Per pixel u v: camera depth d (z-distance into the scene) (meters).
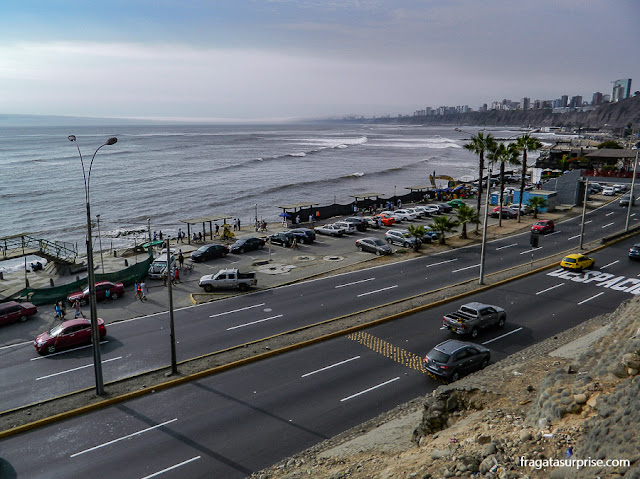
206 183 123.19
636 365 13.34
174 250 53.06
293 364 25.70
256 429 19.66
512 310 33.44
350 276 42.53
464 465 12.24
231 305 35.31
